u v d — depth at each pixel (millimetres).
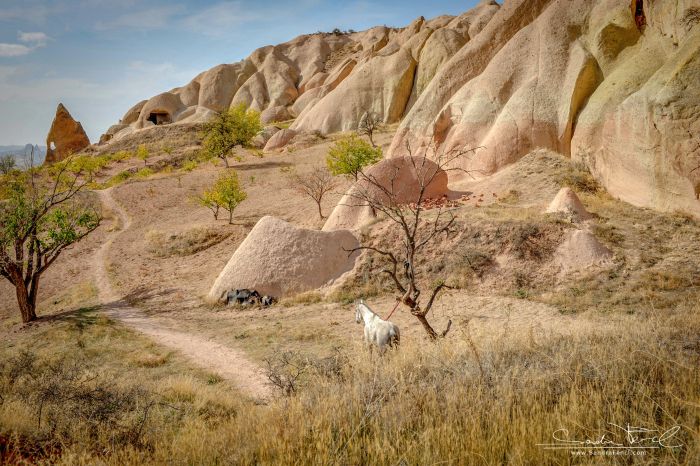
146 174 50375
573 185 27125
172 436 6027
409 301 10109
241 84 103312
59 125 87812
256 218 34969
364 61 76188
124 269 29062
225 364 13875
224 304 21312
